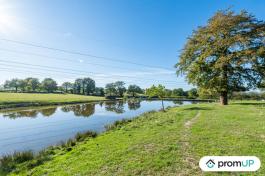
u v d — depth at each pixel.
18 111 39.22
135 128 15.29
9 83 139.50
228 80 32.84
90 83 153.12
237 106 28.19
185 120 17.05
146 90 33.91
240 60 30.50
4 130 20.42
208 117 17.89
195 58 35.59
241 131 11.70
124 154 8.80
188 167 7.14
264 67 30.98
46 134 18.44
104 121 26.11
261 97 61.38
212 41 34.28
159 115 23.11
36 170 8.27
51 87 141.88
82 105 59.44
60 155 10.25
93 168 7.57
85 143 12.24
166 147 9.36
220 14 34.22
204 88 35.25
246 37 30.91
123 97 118.50
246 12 33.00
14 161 10.17
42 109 44.12
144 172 6.94
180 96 111.06
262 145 8.99
